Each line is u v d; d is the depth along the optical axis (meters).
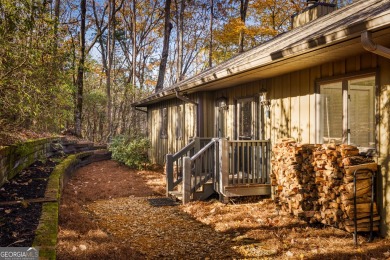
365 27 3.49
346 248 4.16
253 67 5.52
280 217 5.61
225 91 8.90
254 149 6.96
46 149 9.66
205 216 5.83
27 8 4.86
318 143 5.74
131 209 6.43
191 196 7.03
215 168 7.04
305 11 9.05
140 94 23.06
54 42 6.36
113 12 21.50
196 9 25.91
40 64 5.82
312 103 5.88
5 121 6.02
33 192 5.26
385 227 4.56
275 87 6.92
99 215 5.95
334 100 5.90
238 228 5.08
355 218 4.34
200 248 4.32
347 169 4.49
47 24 5.85
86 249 3.75
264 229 5.01
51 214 4.10
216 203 6.77
